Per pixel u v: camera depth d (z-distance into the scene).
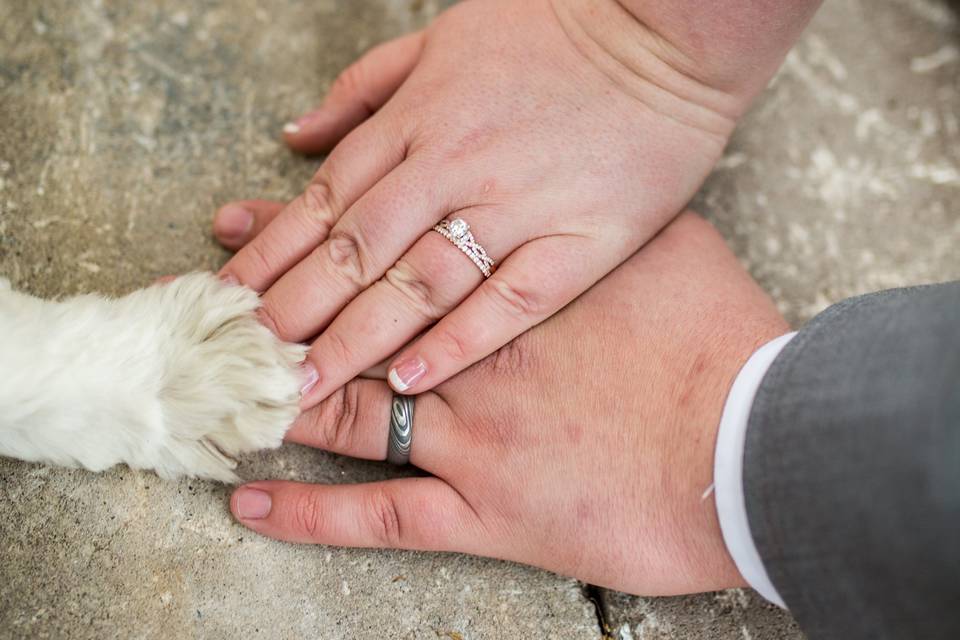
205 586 0.51
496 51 0.54
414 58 0.57
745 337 0.52
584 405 0.52
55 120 0.56
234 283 0.52
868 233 0.62
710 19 0.52
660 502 0.50
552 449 0.51
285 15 0.61
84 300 0.50
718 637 0.53
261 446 0.51
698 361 0.51
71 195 0.55
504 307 0.51
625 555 0.51
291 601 0.51
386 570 0.52
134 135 0.57
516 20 0.54
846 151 0.63
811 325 0.49
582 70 0.53
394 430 0.52
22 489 0.51
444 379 0.52
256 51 0.60
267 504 0.52
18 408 0.48
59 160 0.56
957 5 0.68
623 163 0.53
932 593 0.44
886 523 0.44
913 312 0.46
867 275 0.61
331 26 0.62
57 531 0.50
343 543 0.52
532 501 0.51
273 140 0.59
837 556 0.45
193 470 0.51
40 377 0.48
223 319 0.51
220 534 0.52
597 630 0.53
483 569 0.53
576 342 0.53
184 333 0.50
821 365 0.47
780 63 0.54
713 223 0.60
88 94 0.57
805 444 0.46
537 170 0.52
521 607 0.53
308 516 0.51
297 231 0.53
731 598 0.54
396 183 0.52
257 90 0.59
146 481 0.52
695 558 0.51
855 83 0.65
